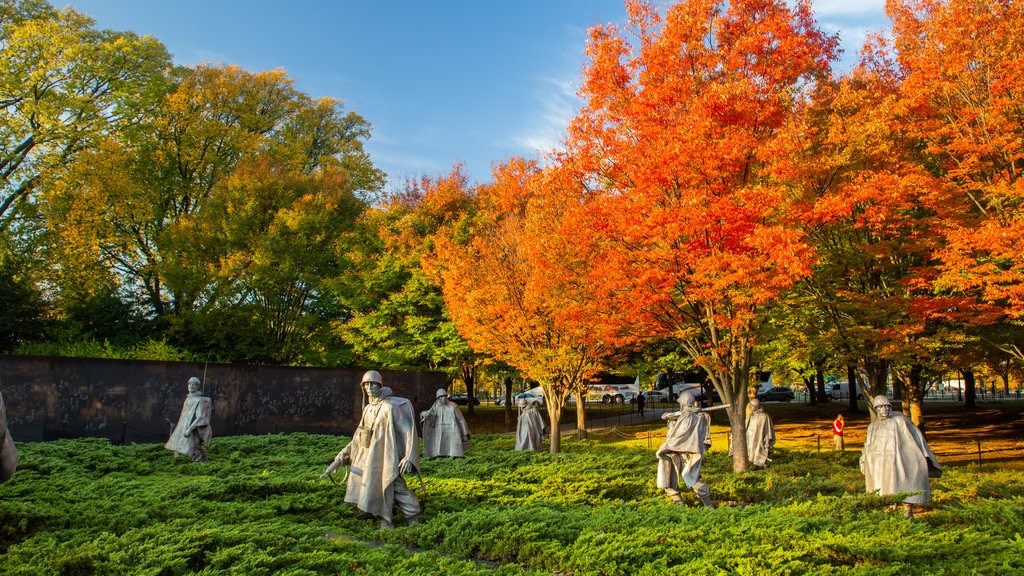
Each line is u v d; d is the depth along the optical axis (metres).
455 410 18.06
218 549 6.12
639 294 13.59
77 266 28.50
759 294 12.33
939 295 16.23
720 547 6.33
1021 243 11.91
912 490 8.94
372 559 6.03
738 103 12.62
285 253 29.53
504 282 19.34
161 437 20.89
